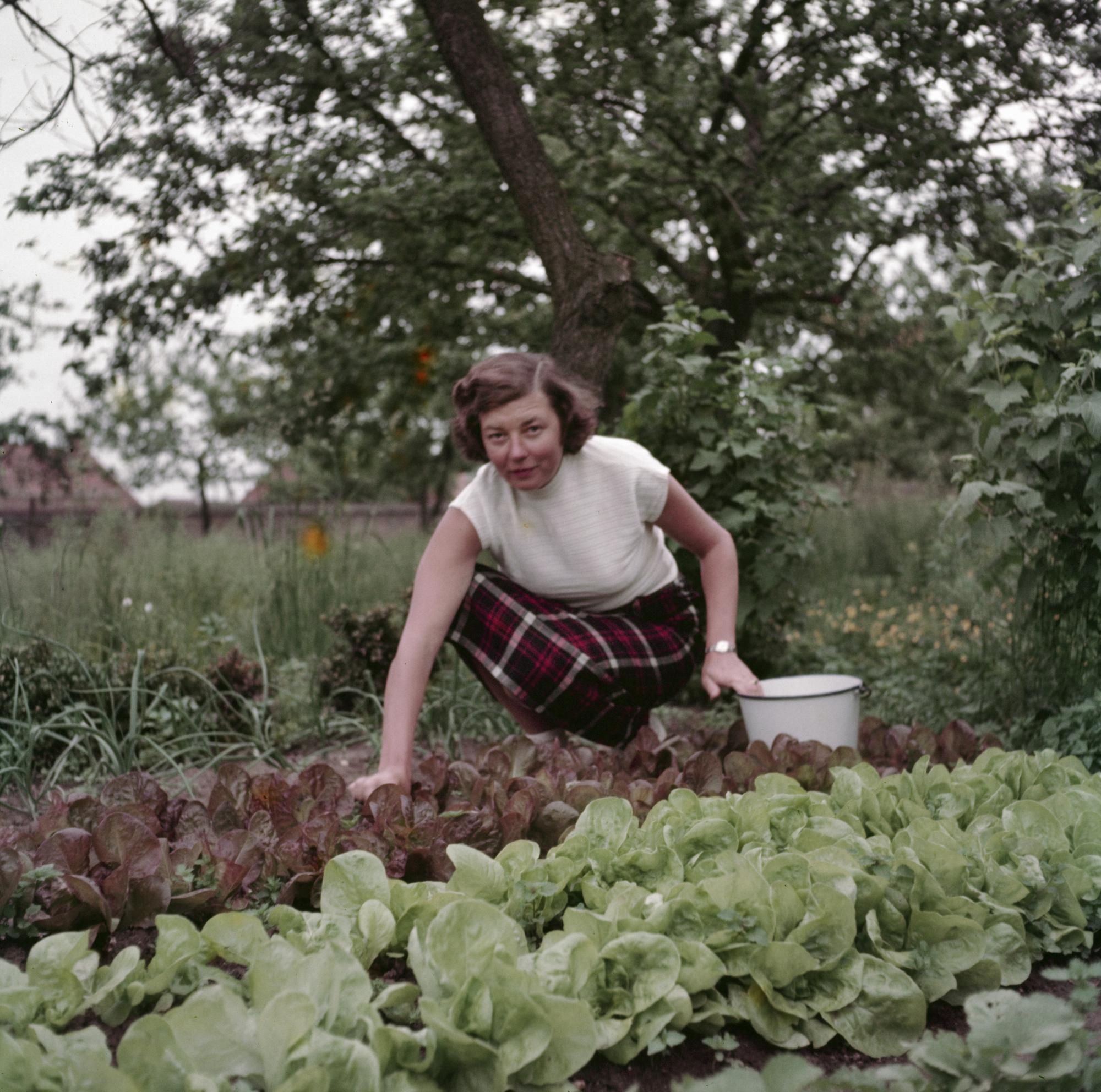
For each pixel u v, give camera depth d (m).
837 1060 1.50
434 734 3.81
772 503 4.09
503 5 6.51
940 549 6.02
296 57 6.26
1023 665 3.36
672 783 2.27
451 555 2.67
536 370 2.54
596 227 7.73
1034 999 1.26
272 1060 1.23
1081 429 2.92
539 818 2.07
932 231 7.58
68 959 1.44
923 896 1.69
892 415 12.98
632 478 2.72
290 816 2.07
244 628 5.16
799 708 2.62
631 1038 1.44
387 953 1.64
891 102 6.73
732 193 7.32
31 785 3.24
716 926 1.59
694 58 6.95
